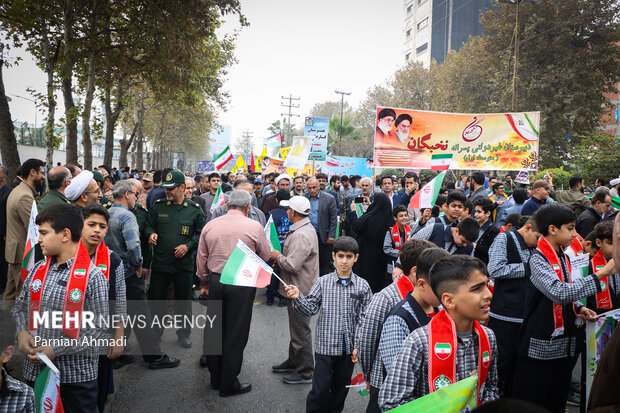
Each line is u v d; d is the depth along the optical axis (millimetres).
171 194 5191
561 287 3072
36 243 3611
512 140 11266
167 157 61094
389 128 11312
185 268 5242
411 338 2133
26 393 2023
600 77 25562
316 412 3629
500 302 3746
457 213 5090
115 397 4125
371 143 47688
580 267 3715
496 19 28312
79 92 18234
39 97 11406
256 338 5766
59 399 2541
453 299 2064
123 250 4773
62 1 12664
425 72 40875
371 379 2816
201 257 4504
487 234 4754
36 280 2793
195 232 5336
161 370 4746
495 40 27922
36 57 14555
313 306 3650
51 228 2752
